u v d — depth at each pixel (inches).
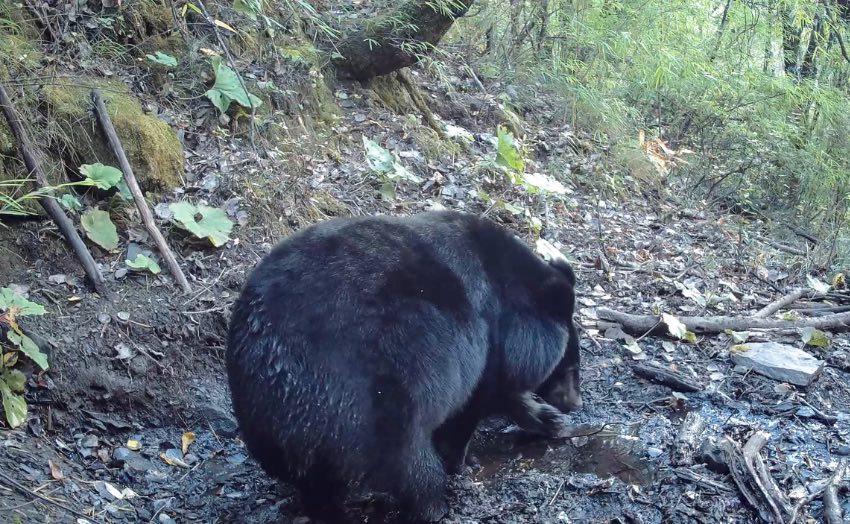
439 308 146.1
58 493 147.3
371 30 236.7
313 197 201.9
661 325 187.9
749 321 190.2
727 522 146.1
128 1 210.4
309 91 224.5
